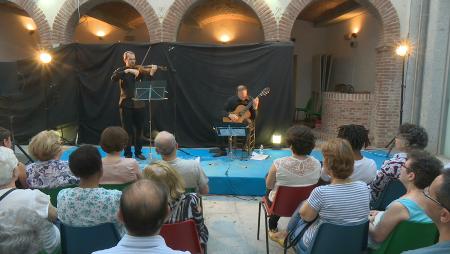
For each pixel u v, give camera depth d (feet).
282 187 8.84
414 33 20.80
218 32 35.27
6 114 21.93
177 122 20.93
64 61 21.06
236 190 14.99
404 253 3.69
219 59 20.54
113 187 8.70
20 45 31.73
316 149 21.34
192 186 9.18
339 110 25.45
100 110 21.15
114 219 6.42
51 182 8.23
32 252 4.34
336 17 30.37
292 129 9.12
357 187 6.82
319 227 6.77
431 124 20.38
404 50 20.25
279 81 20.39
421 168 5.96
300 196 8.91
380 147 22.11
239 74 20.54
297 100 36.60
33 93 21.67
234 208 13.58
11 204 5.90
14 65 18.49
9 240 4.11
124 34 35.78
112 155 9.06
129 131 17.19
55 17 22.95
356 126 8.84
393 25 21.31
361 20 28.37
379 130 22.17
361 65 28.53
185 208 6.93
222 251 10.18
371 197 8.96
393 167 8.52
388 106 21.90
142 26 35.83
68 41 23.40
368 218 6.94
